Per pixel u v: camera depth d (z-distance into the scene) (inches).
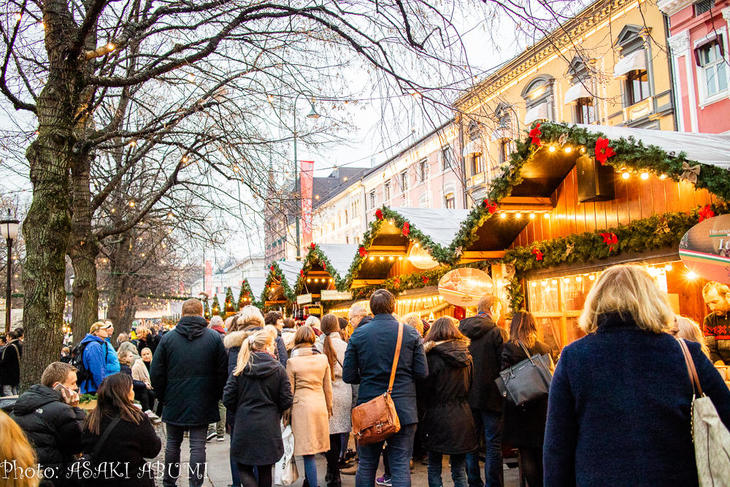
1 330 1038.4
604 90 717.3
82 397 288.2
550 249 298.4
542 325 318.3
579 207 281.9
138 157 426.0
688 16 616.4
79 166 421.7
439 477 206.8
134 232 746.8
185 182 435.8
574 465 88.4
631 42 684.7
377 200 1501.0
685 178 185.0
